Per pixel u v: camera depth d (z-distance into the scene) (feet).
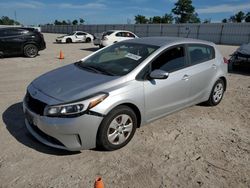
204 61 17.30
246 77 30.86
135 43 15.75
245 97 22.29
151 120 14.16
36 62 39.19
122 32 64.34
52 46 76.18
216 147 13.43
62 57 44.60
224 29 121.60
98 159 11.85
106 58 15.26
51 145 11.61
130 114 12.69
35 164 11.32
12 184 10.06
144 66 13.37
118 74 13.07
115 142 12.50
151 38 16.81
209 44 18.30
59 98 11.32
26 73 30.22
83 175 10.73
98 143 12.08
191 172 11.27
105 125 11.76
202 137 14.44
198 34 133.28
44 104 11.41
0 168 10.95
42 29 271.90
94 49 67.46
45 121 11.18
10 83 24.97
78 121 11.03
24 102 13.01
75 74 13.61
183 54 15.80
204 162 12.03
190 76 15.79
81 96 11.30
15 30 43.32
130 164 11.60
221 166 11.79
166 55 14.61
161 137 14.16
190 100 16.55
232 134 15.01
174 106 15.31
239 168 11.69
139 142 13.50
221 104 20.04
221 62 18.83
